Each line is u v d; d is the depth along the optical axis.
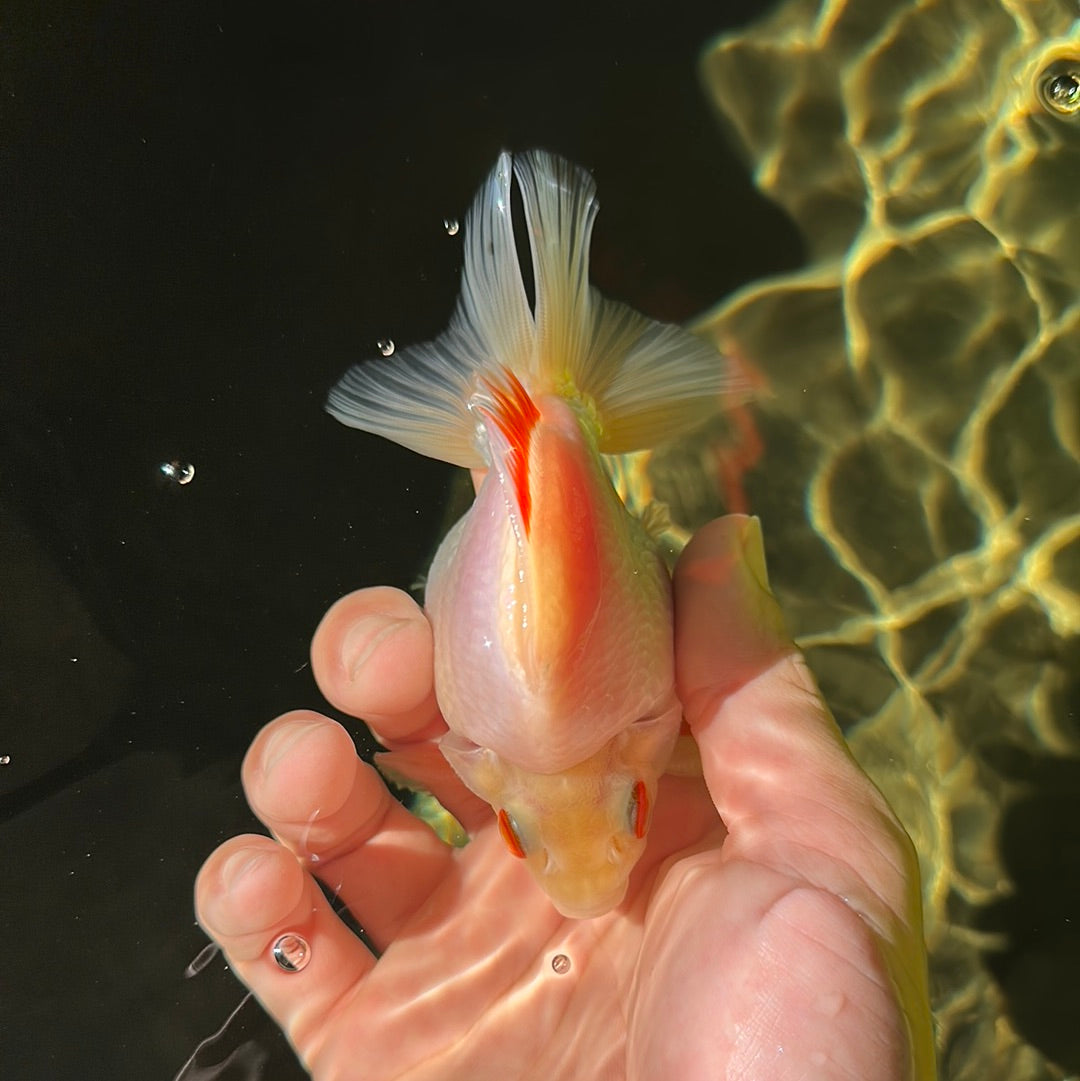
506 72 0.29
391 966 0.23
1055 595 0.27
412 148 0.29
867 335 0.29
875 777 0.26
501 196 0.20
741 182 0.29
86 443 0.26
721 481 0.28
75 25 0.27
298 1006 0.23
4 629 0.25
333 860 0.23
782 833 0.20
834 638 0.27
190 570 0.26
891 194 0.30
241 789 0.25
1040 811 0.26
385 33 0.29
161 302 0.27
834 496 0.28
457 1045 0.22
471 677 0.19
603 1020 0.22
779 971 0.19
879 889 0.20
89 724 0.25
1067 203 0.29
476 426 0.20
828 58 0.30
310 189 0.28
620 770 0.20
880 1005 0.19
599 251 0.29
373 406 0.22
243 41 0.28
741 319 0.29
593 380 0.21
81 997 0.24
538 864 0.20
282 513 0.27
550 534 0.18
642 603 0.20
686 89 0.30
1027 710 0.26
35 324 0.26
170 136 0.28
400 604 0.24
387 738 0.24
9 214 0.26
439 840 0.24
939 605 0.27
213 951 0.24
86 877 0.24
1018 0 0.30
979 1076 0.25
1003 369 0.28
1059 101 0.30
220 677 0.26
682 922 0.20
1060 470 0.28
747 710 0.21
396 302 0.28
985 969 0.25
